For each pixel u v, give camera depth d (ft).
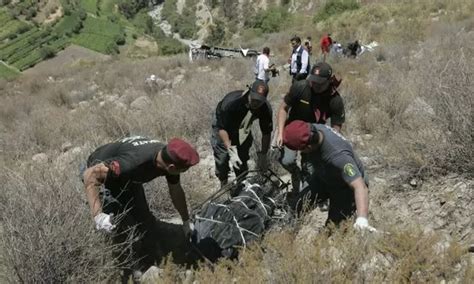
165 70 75.20
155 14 415.03
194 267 13.99
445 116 16.74
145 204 15.20
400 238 11.17
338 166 12.32
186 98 32.81
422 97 24.02
